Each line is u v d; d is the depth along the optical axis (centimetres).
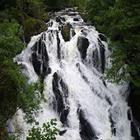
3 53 1195
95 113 1800
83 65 2033
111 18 2008
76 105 1802
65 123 1731
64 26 2314
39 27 2206
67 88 1867
